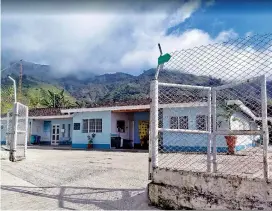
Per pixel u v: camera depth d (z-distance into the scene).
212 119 4.73
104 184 6.40
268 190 3.37
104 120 20.19
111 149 19.03
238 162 9.02
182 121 10.55
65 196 5.45
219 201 3.78
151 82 5.09
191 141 10.78
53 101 44.31
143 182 6.51
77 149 19.23
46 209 4.61
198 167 6.55
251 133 3.94
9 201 5.11
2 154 11.91
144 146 20.58
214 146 4.53
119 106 18.58
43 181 6.94
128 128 21.62
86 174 7.71
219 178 3.83
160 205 4.52
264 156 3.68
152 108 4.98
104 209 4.55
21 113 11.31
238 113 15.69
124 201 4.96
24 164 9.76
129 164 9.85
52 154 14.41
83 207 4.70
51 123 26.50
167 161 7.79
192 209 4.07
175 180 4.36
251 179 3.53
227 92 4.70
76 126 21.53
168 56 5.05
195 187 4.07
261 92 3.86
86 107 20.53
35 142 26.55
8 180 7.01
